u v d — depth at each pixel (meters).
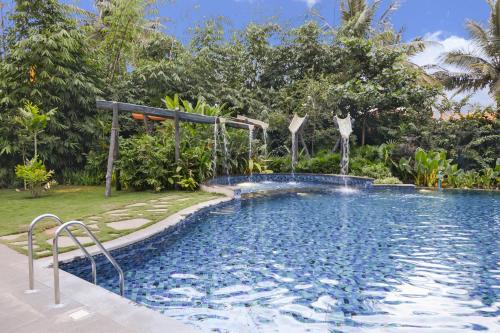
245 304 3.18
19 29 11.31
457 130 14.27
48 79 10.95
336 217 7.23
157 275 3.91
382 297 3.34
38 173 8.52
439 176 12.18
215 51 17.22
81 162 12.21
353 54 17.28
